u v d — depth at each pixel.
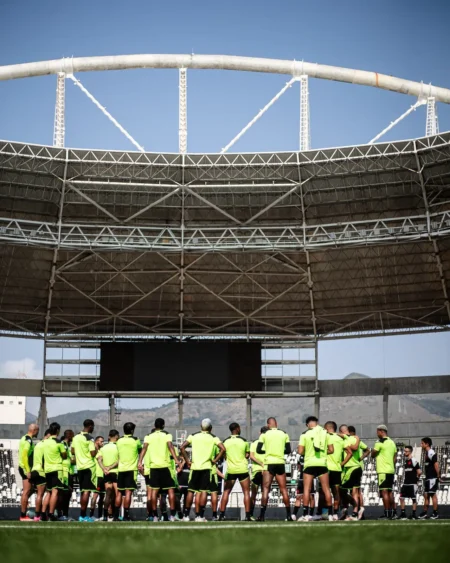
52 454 20.17
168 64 49.16
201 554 9.94
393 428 48.72
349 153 42.38
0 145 41.47
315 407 49.69
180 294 48.28
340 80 49.94
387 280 47.31
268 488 20.81
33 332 49.75
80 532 10.27
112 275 47.34
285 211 45.84
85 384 49.53
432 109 48.09
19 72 47.91
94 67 48.69
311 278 47.47
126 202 45.12
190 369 48.06
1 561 9.63
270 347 50.19
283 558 9.84
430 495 23.83
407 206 44.88
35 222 42.78
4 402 71.31
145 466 21.89
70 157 42.69
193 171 43.69
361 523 11.09
